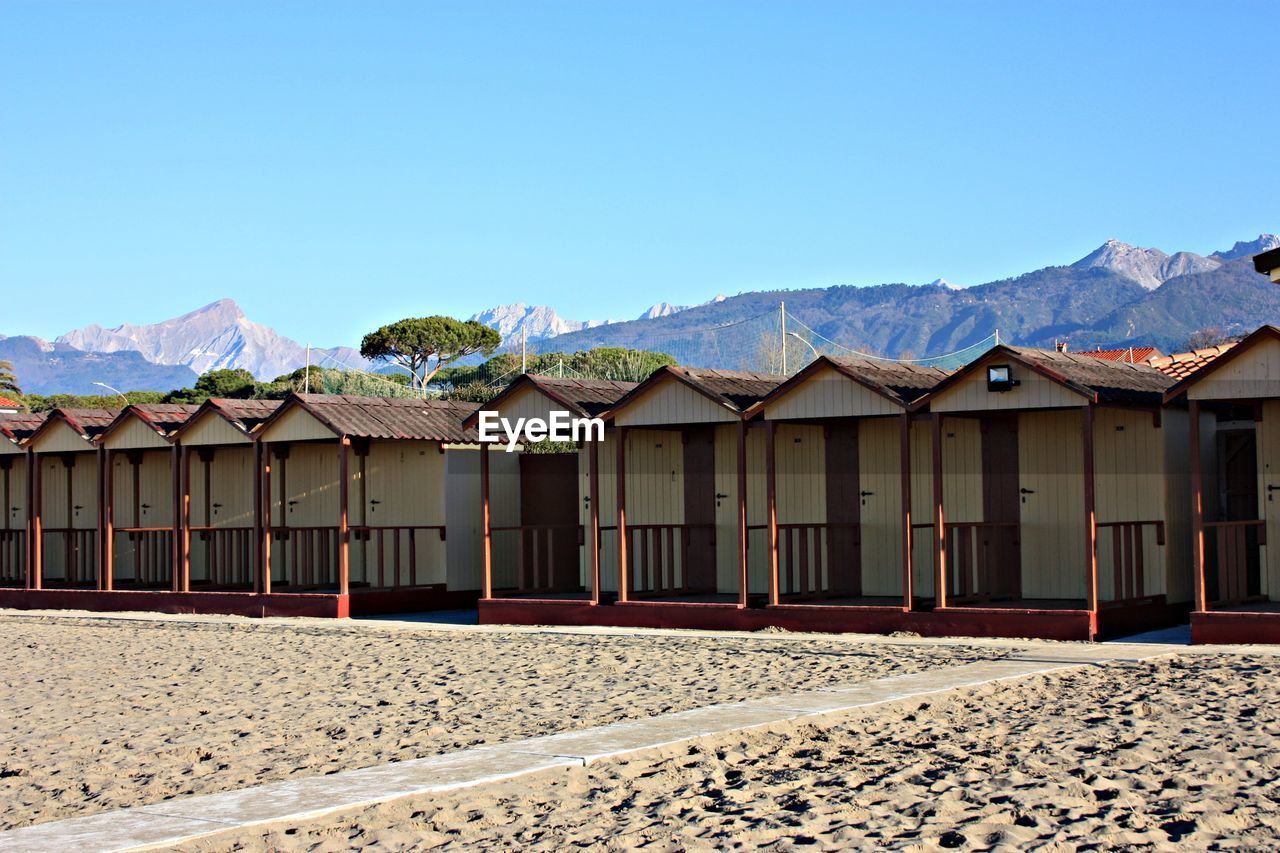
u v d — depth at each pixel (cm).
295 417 2034
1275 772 812
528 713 1116
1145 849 663
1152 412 1583
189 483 2306
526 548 2173
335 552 2189
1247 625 1362
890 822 725
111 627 1975
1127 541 1540
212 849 700
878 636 1559
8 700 1287
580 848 693
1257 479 1549
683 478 1947
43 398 6122
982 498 1705
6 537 2573
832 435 1828
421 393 4422
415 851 694
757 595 1834
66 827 730
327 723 1099
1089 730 954
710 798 788
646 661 1421
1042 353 1555
